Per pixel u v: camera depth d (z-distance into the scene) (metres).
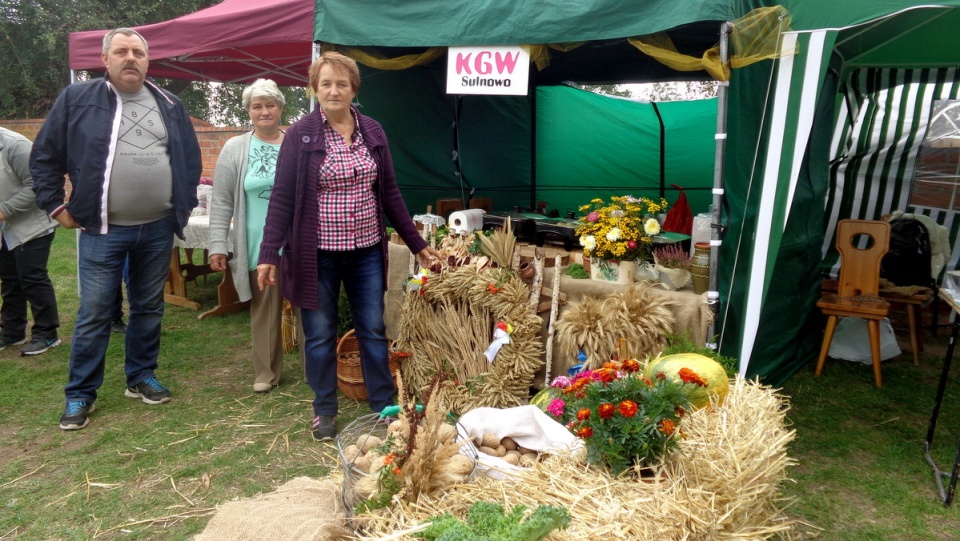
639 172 7.20
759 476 2.35
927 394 4.27
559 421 2.85
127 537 2.63
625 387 2.33
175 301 6.41
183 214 3.77
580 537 1.92
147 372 4.03
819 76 3.36
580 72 6.86
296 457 3.29
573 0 3.40
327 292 3.29
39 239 4.73
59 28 12.84
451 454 2.22
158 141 3.64
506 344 3.53
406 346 3.83
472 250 3.85
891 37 4.82
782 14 3.19
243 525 2.19
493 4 3.63
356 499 2.24
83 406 3.67
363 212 3.20
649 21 3.20
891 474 3.23
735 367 3.65
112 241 3.58
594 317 3.38
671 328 3.38
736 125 3.44
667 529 1.98
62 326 5.55
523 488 2.19
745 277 3.61
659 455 2.26
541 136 7.30
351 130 3.20
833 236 6.43
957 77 6.07
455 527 1.84
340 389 3.99
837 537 2.71
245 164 3.80
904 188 6.37
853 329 5.03
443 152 6.21
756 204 3.58
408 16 3.89
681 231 4.82
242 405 3.95
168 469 3.17
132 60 3.44
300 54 6.50
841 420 3.86
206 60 6.65
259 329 4.08
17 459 3.27
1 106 13.74
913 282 5.45
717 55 3.19
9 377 4.36
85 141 3.42
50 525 2.71
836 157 6.70
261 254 3.11
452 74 3.83
